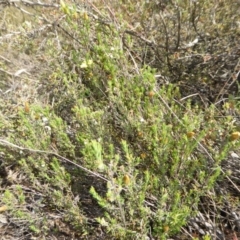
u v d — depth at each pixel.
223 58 2.77
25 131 2.01
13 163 2.15
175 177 1.71
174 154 1.66
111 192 1.42
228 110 2.06
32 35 2.65
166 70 2.69
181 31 2.96
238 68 2.73
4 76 2.95
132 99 1.85
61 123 1.88
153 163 1.81
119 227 1.55
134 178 1.53
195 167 1.73
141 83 1.92
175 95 2.35
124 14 2.88
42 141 1.87
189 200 1.66
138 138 1.85
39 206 1.91
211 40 2.91
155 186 1.64
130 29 2.77
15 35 2.82
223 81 2.76
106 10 2.68
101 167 1.45
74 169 1.92
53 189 1.90
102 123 1.90
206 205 1.96
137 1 2.91
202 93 2.70
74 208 1.74
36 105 1.99
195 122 1.76
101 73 2.03
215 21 3.01
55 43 2.76
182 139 1.64
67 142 1.82
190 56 2.63
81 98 2.09
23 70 2.73
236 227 1.89
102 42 2.04
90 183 1.96
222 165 1.93
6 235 2.02
